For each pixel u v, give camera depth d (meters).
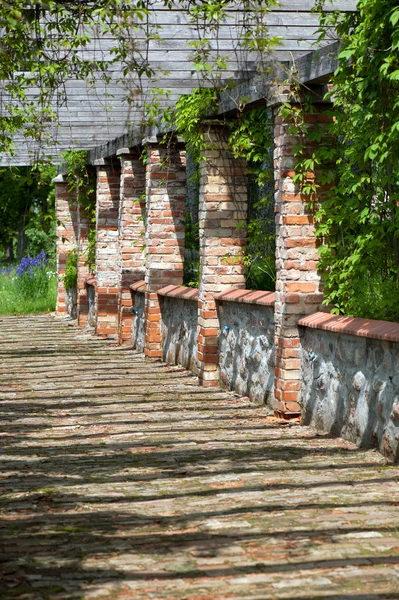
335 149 9.21
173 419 9.51
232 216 11.83
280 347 9.48
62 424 9.23
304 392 9.33
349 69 7.98
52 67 8.75
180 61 9.41
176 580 4.59
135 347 16.09
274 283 12.41
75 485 6.64
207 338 11.89
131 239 16.22
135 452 7.85
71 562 4.88
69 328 19.91
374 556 4.94
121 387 11.78
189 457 7.62
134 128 14.27
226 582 4.56
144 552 5.04
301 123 9.13
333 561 4.87
